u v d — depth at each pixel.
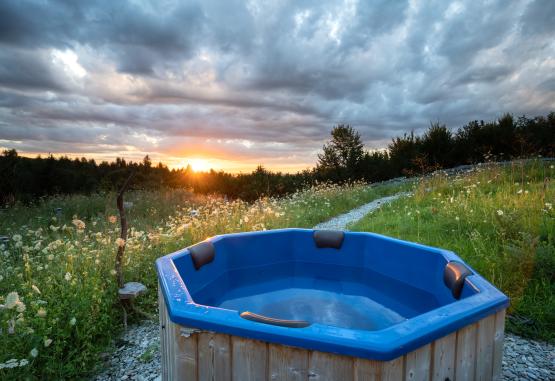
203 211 6.63
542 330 2.75
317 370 1.45
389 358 1.33
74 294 2.94
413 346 1.40
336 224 7.91
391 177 20.23
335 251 4.17
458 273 2.49
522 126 17.50
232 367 1.62
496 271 3.52
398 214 7.27
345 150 20.55
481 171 10.81
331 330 1.47
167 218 8.46
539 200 5.46
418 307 3.17
